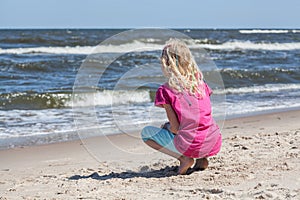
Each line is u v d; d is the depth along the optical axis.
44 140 6.77
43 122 8.14
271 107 10.05
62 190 3.84
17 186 4.11
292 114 9.02
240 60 21.42
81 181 4.11
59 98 10.38
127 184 3.90
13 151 6.10
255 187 3.52
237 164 4.34
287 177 3.79
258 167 4.18
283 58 22.97
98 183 4.01
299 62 21.27
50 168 5.11
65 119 8.45
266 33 60.06
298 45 32.03
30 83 13.56
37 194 3.75
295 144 5.27
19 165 5.33
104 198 3.47
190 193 3.50
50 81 14.12
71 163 5.35
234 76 15.28
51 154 5.91
